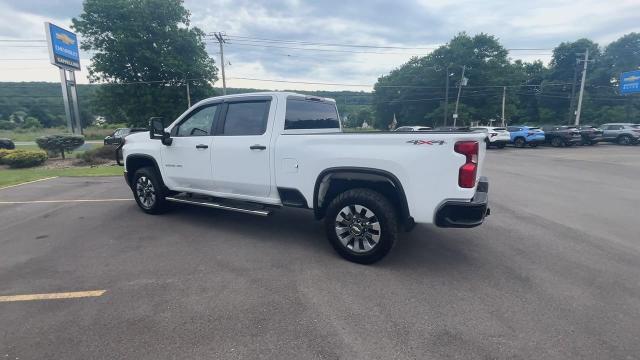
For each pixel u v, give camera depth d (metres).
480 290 3.18
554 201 7.09
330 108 5.25
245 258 3.93
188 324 2.62
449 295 3.08
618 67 54.97
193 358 2.26
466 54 51.00
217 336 2.48
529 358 2.26
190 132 5.05
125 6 35.16
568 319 2.71
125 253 4.07
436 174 3.25
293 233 4.84
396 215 3.56
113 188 8.39
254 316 2.73
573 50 56.81
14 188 8.42
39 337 2.47
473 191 3.24
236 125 4.55
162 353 2.30
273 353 2.30
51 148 15.84
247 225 5.22
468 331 2.54
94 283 3.30
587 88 56.34
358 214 3.68
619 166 13.16
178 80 38.41
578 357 2.27
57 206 6.44
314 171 3.85
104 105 36.69
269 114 4.25
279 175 4.14
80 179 9.93
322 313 2.78
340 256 3.95
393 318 2.71
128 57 35.44
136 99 35.97
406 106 60.31
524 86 61.00
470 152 3.14
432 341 2.43
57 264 3.76
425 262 3.83
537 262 3.85
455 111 43.97
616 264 3.80
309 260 3.87
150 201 5.73
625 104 53.56
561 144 24.25
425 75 55.38
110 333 2.52
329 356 2.27
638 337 2.48
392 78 67.56
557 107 58.94
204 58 40.19
